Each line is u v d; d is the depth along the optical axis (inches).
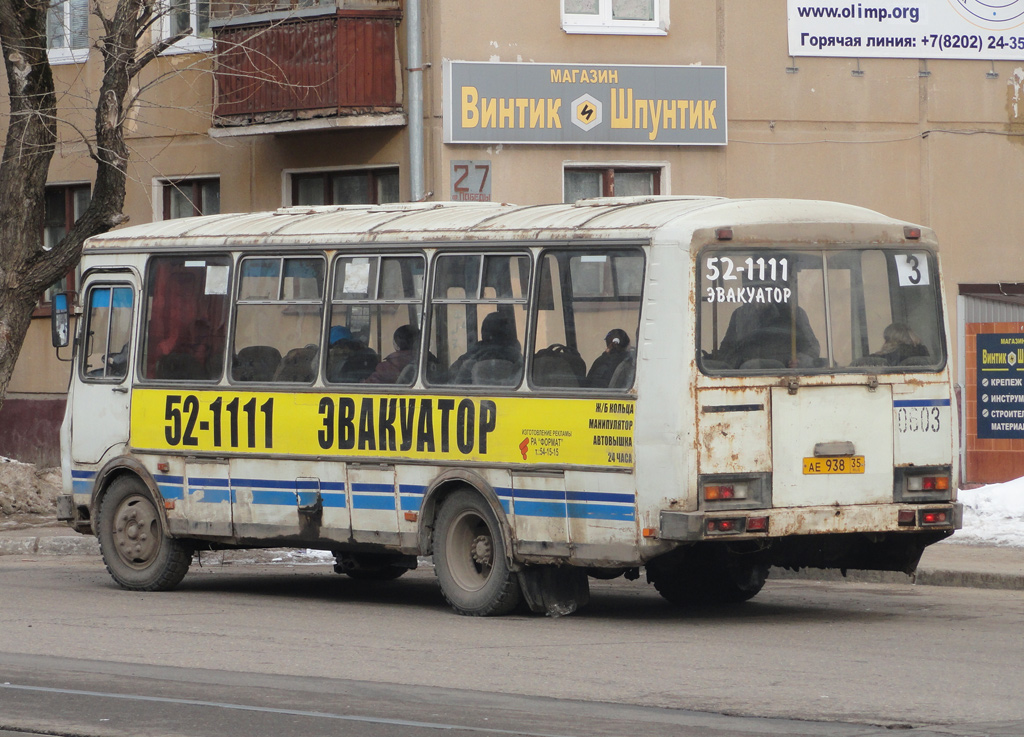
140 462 1105.4
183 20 1785.2
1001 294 1694.1
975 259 1710.1
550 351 901.8
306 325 1026.7
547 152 1598.2
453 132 1563.7
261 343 1050.1
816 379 877.8
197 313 1088.2
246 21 1626.5
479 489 921.5
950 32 1696.6
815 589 1114.7
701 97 1627.7
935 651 781.3
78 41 1871.3
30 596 1064.8
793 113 1663.4
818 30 1664.6
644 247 864.9
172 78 1785.2
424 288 965.2
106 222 1441.9
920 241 928.9
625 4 1620.3
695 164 1640.0
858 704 636.7
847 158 1679.4
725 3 1641.2
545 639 831.1
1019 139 1721.2
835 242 898.1
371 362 991.0
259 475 1040.2
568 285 896.9
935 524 908.0
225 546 1118.4
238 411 1051.9
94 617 938.7
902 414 905.5
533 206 986.1
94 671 737.0
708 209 871.7
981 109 1712.6
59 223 1926.7
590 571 957.2
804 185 1669.5
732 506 850.1
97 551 1408.7
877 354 905.5
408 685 693.3
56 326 1139.9
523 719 613.6
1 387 1446.9
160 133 1802.4
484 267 938.7
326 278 1017.5
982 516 1334.9
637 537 853.2
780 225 880.9
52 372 1903.3
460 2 1567.4
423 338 962.1
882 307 911.0
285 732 594.2
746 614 956.6
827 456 879.1
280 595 1083.3
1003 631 863.1
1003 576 1091.3
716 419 848.3
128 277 1133.7
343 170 1658.5
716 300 856.9
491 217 962.7
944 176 1705.2
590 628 878.4
